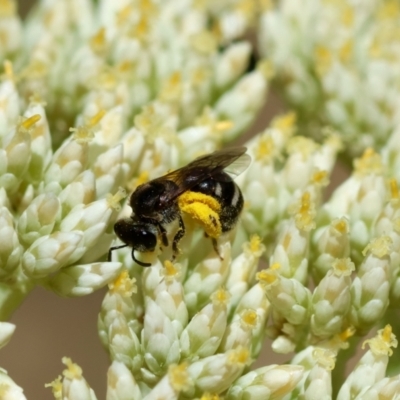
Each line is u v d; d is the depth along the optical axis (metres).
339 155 0.10
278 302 0.08
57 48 0.09
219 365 0.08
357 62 0.10
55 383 0.08
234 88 0.10
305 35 0.10
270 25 0.10
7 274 0.08
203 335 0.08
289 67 0.10
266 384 0.08
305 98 0.10
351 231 0.09
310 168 0.09
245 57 0.10
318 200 0.09
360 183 0.09
